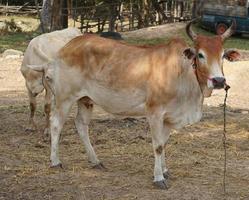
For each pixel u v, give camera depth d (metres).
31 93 9.91
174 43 7.45
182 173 8.15
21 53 19.83
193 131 10.26
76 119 8.33
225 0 27.12
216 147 9.42
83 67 7.94
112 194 7.42
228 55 7.25
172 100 7.43
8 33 28.20
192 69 7.34
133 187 7.64
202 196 7.41
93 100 8.00
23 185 7.68
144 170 8.26
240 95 13.93
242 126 10.65
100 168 8.27
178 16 31.67
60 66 8.09
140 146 9.32
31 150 9.08
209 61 7.06
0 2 39.53
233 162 8.73
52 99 8.30
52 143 8.25
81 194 7.41
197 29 28.16
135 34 26.28
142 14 29.80
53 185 7.68
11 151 9.00
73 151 9.05
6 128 10.22
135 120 10.75
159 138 7.52
